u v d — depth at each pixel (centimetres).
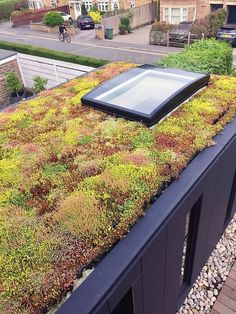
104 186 314
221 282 513
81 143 404
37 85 1312
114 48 2081
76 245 255
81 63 1388
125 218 271
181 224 325
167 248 312
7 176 353
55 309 218
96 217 277
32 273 234
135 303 283
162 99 446
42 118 487
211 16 1986
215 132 401
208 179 358
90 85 593
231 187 509
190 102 482
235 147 427
